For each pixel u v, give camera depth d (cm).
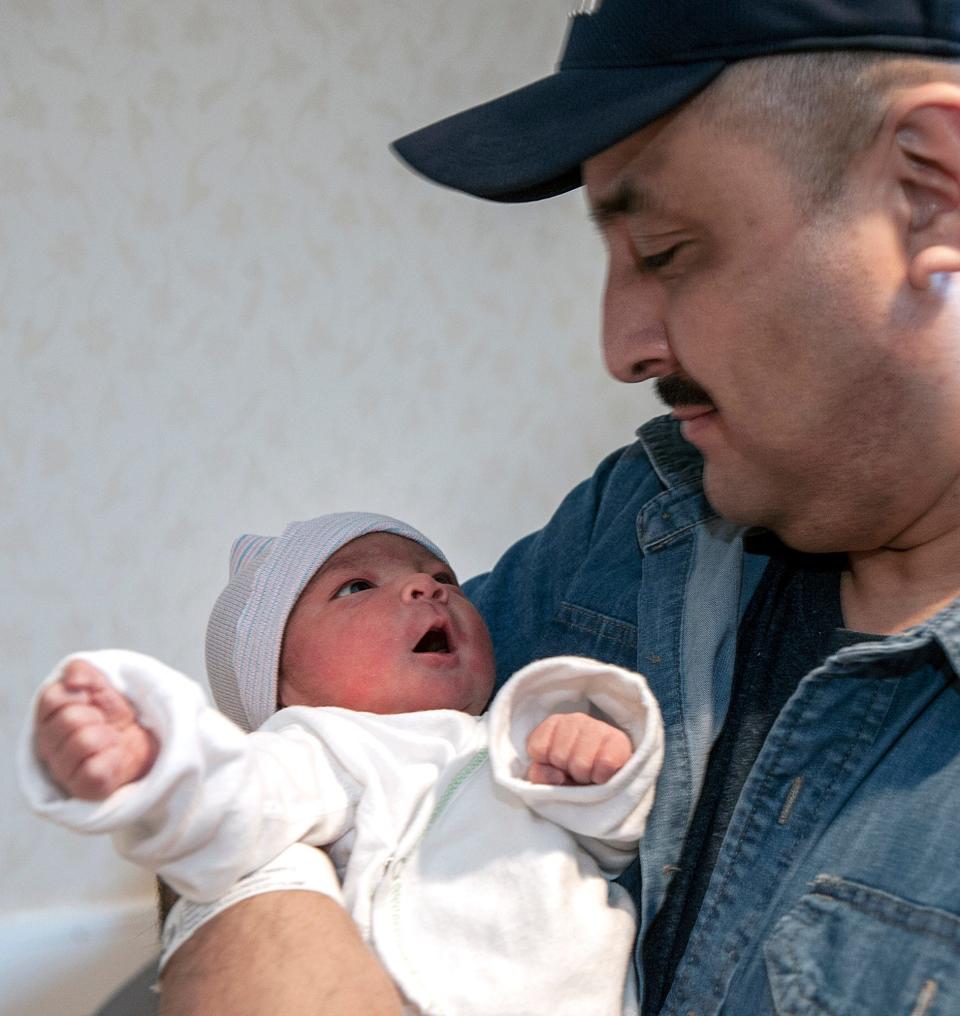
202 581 203
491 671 112
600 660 105
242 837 77
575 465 219
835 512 86
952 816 74
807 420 81
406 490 211
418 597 111
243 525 204
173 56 200
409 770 97
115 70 198
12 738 194
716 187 77
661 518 107
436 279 213
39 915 194
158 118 200
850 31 75
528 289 217
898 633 85
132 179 199
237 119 203
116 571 199
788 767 85
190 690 74
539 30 218
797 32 75
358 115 209
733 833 86
